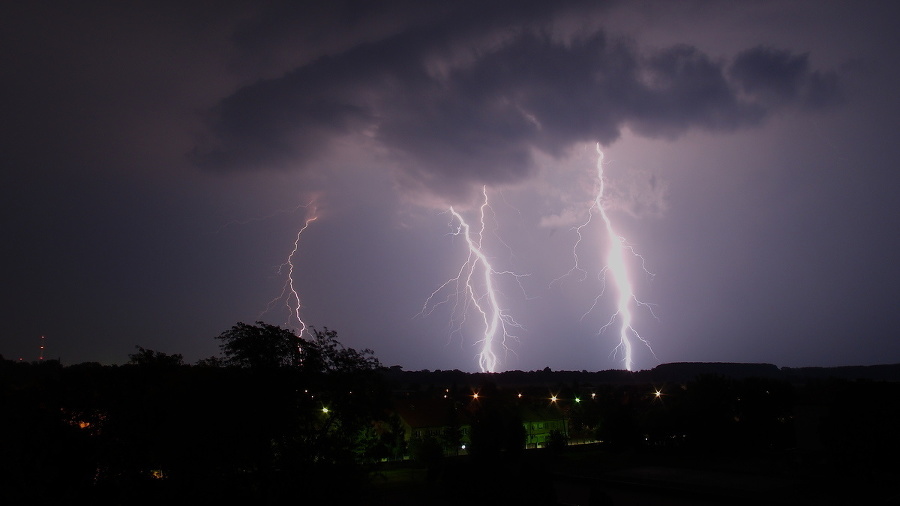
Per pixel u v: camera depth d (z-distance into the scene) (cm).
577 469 4262
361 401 2047
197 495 1841
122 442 2039
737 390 5147
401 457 4797
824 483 3375
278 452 1934
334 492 1911
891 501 2866
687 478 3747
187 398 1898
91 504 1953
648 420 5238
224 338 2044
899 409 3319
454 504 3155
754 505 2962
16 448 1973
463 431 5422
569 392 8575
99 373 2177
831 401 3666
